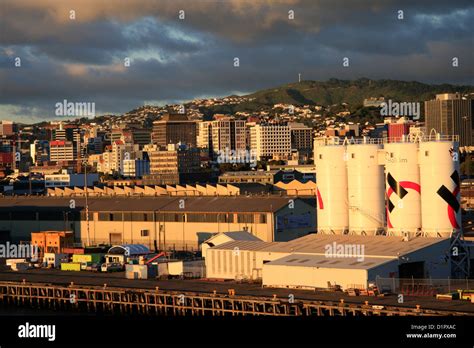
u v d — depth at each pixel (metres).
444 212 151.38
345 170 161.88
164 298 140.62
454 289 134.12
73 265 184.62
